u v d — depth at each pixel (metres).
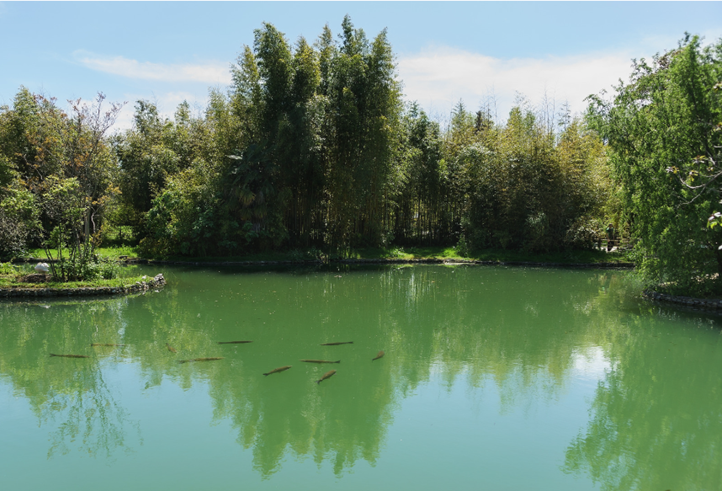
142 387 6.98
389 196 25.48
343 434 5.61
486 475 4.74
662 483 4.67
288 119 20.39
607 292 15.59
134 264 20.27
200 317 11.30
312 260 22.45
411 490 4.45
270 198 21.73
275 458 5.06
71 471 4.77
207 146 23.45
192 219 21.23
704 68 11.87
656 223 13.22
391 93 22.58
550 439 5.54
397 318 11.68
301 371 7.72
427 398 6.70
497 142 25.92
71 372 7.61
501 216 25.12
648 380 7.57
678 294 13.77
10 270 14.84
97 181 15.20
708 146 11.87
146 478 4.65
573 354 8.86
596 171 24.00
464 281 17.81
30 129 21.11
